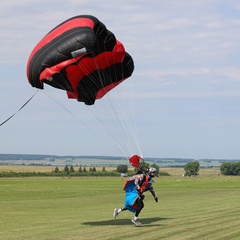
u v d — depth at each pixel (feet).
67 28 74.28
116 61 81.30
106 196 166.61
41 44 75.82
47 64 73.92
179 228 70.03
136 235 63.72
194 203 122.21
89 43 71.46
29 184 295.07
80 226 74.59
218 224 74.28
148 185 77.56
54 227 73.67
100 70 81.30
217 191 191.83
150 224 75.77
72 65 76.64
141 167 78.59
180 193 177.58
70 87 79.25
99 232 67.05
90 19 74.23
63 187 250.37
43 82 76.59
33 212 100.42
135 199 76.28
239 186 253.24
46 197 160.76
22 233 67.21
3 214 95.96
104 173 635.66
